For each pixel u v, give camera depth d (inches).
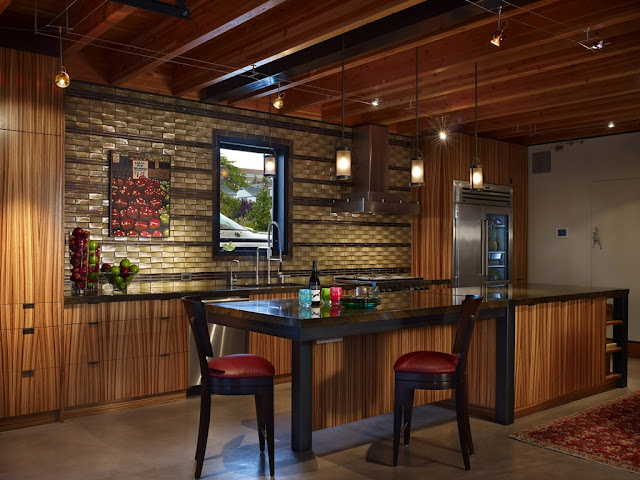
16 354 172.1
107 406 189.9
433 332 180.9
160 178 226.5
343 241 285.3
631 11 158.1
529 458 147.8
